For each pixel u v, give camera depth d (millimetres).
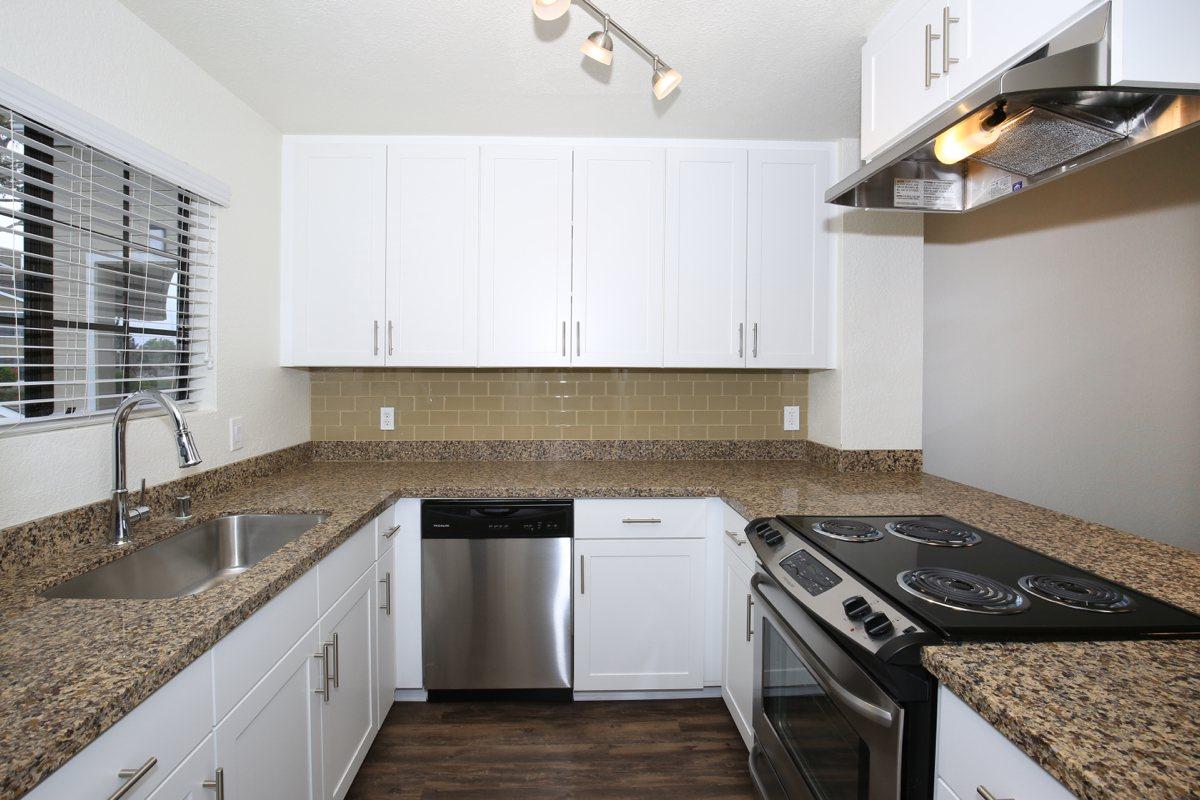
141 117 1506
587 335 2293
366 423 2564
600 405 2602
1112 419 2004
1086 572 1159
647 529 2082
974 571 1170
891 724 893
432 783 1728
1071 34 921
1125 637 891
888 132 1458
